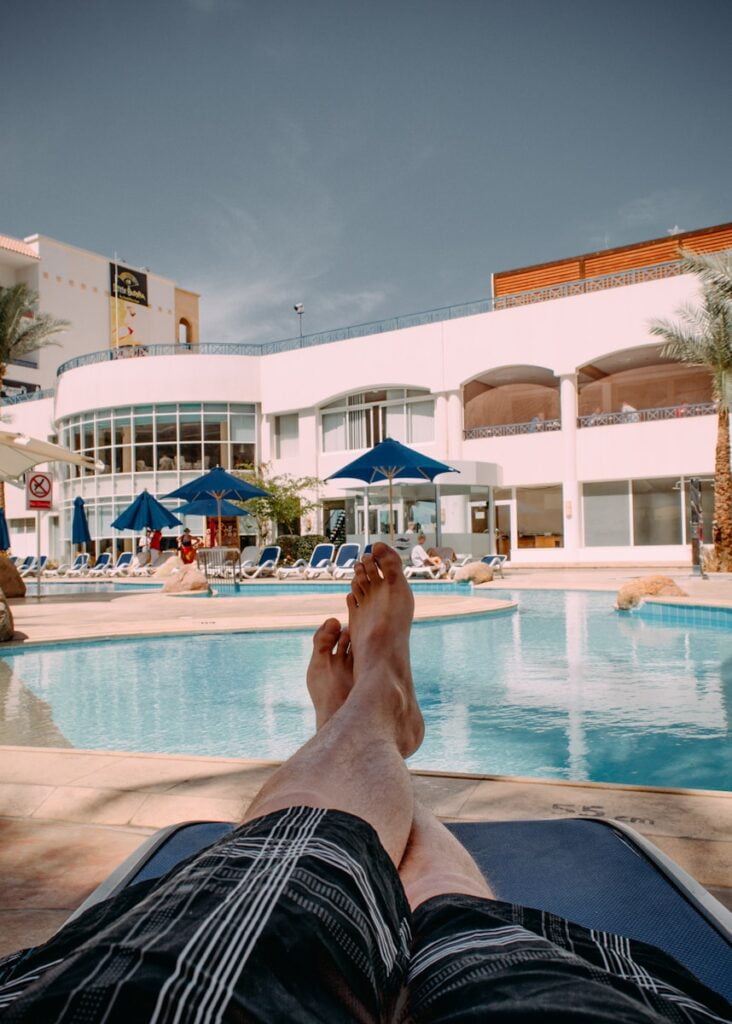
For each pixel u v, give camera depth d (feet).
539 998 2.01
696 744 12.66
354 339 88.28
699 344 58.49
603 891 4.26
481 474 70.85
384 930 2.39
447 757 12.10
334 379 89.40
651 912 4.00
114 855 6.77
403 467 51.11
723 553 59.21
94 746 13.21
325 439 92.38
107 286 150.92
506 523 81.15
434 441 84.79
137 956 1.82
